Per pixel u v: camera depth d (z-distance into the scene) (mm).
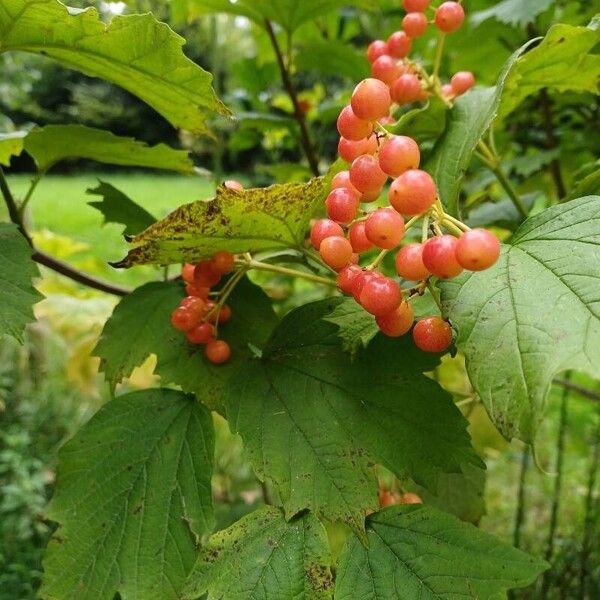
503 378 112
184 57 163
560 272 121
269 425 155
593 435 419
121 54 168
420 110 174
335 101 373
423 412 152
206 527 155
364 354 160
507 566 143
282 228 157
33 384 579
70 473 168
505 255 131
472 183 307
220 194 139
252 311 192
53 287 398
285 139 444
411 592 143
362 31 437
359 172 133
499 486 521
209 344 178
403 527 151
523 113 336
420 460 150
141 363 185
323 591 143
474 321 121
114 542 158
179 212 142
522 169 300
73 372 391
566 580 337
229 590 145
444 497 221
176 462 166
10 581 360
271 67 361
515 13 256
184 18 304
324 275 210
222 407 177
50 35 167
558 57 187
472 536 148
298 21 279
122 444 170
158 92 182
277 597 143
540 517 466
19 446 462
